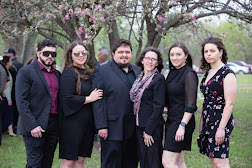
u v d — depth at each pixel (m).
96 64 5.89
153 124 2.81
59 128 3.09
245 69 27.62
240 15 5.67
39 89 2.92
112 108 2.98
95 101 3.00
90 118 3.09
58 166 4.19
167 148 2.85
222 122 2.62
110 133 2.97
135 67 3.22
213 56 2.71
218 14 5.89
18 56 10.46
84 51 3.07
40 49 2.98
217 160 2.71
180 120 2.81
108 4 4.95
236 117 7.47
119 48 3.04
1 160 4.44
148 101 2.91
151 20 5.12
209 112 2.74
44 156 3.09
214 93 2.71
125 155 3.11
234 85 2.60
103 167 3.03
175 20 5.47
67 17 4.73
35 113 2.91
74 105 2.94
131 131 3.03
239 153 4.48
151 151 2.91
